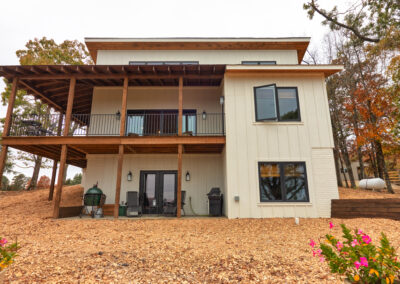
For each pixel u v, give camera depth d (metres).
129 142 8.59
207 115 10.81
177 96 11.02
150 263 3.86
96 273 3.42
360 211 7.57
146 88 11.07
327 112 8.82
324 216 8.08
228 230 6.37
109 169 10.37
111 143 8.59
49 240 5.35
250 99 8.93
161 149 9.73
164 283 3.13
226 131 8.66
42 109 17.94
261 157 8.49
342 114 15.01
